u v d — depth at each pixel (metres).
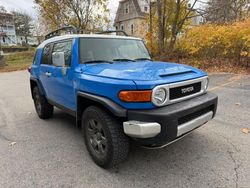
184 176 2.80
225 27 10.75
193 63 11.77
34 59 5.30
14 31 65.62
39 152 3.54
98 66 3.29
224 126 4.28
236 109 5.25
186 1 13.84
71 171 2.99
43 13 21.12
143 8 31.94
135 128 2.50
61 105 4.08
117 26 35.94
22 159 3.33
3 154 3.50
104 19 21.55
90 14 20.97
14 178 2.86
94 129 3.10
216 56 11.38
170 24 14.13
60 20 20.56
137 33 17.30
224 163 3.04
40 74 4.76
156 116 2.48
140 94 2.52
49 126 4.69
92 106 3.06
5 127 4.71
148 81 2.56
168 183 2.67
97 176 2.86
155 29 14.53
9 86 10.43
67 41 3.82
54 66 4.07
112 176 2.85
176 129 2.58
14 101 7.16
